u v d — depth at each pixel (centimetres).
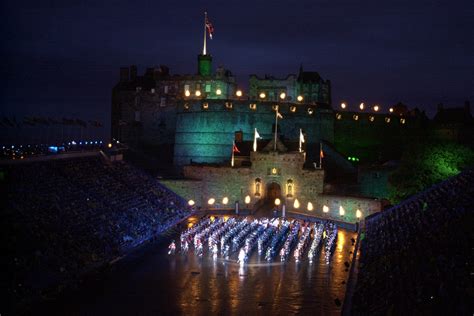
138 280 5838
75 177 8462
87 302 5059
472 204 6119
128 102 14588
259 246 7262
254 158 11019
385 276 5078
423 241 5628
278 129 13175
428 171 9962
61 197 7450
